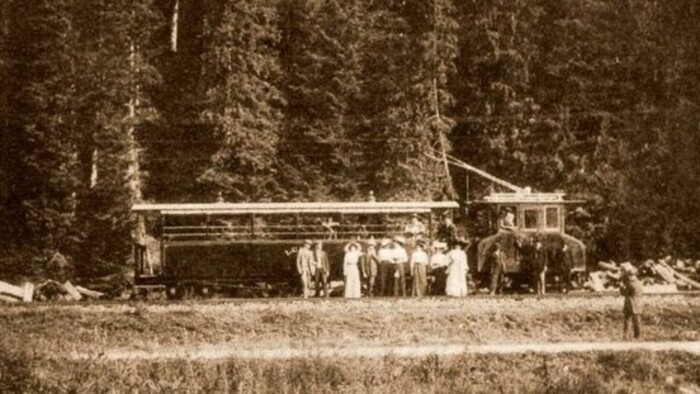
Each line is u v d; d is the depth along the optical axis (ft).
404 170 180.14
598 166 185.26
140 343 106.83
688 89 193.77
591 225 179.83
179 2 220.84
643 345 101.14
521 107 191.42
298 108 195.42
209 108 181.16
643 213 178.40
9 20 175.83
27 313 111.14
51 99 165.37
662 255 178.09
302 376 90.48
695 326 116.47
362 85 194.49
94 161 170.60
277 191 183.62
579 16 194.49
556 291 132.87
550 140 189.67
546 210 132.77
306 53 193.98
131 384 89.45
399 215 132.26
